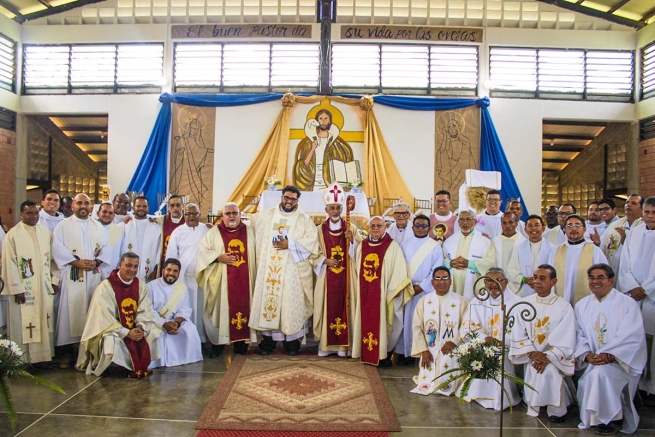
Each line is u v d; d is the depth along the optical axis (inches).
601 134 491.5
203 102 438.3
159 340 214.1
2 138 441.1
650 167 430.9
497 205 257.9
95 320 200.2
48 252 215.8
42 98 453.1
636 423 157.1
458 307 193.5
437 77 445.7
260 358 226.2
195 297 243.0
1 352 143.6
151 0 451.5
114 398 176.2
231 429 150.5
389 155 434.0
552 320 171.6
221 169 438.0
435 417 163.5
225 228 234.2
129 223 251.1
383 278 216.8
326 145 434.9
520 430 155.3
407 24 445.4
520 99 443.2
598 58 447.2
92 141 526.0
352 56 445.4
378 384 191.8
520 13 447.8
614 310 163.9
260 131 439.5
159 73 450.3
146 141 446.0
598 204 260.7
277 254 229.3
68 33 454.6
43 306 210.2
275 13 446.6
